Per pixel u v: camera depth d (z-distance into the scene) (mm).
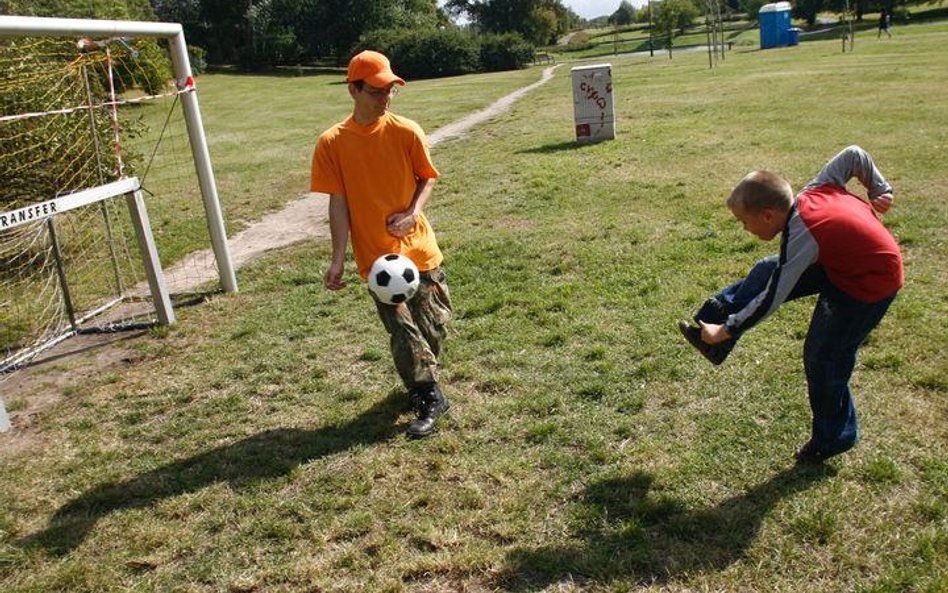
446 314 4109
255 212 10602
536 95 25953
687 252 6480
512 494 3361
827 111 13906
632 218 7777
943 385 3896
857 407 3764
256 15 62969
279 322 5906
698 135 12555
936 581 2598
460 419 4051
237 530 3289
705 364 4375
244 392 4715
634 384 4242
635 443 3674
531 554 2951
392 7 65812
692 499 3189
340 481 3580
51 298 7148
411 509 3326
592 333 4996
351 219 3945
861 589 2615
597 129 13070
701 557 2852
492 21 80000
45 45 7258
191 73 6434
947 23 48781
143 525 3381
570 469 3510
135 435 4297
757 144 11203
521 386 4379
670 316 5141
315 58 67125
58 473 3932
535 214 8430
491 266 6688
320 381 4742
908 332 4508
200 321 6176
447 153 14109
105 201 7328
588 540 3006
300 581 2936
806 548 2850
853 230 2783
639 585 2752
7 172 7859
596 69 12773
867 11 61844
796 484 3207
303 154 16250
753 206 2930
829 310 2949
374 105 3770
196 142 6496
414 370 3898
